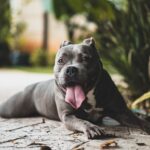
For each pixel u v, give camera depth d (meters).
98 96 1.78
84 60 1.71
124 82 2.64
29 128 1.79
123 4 2.75
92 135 1.57
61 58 1.73
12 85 3.82
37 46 8.73
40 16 8.73
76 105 1.62
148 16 2.48
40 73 5.58
